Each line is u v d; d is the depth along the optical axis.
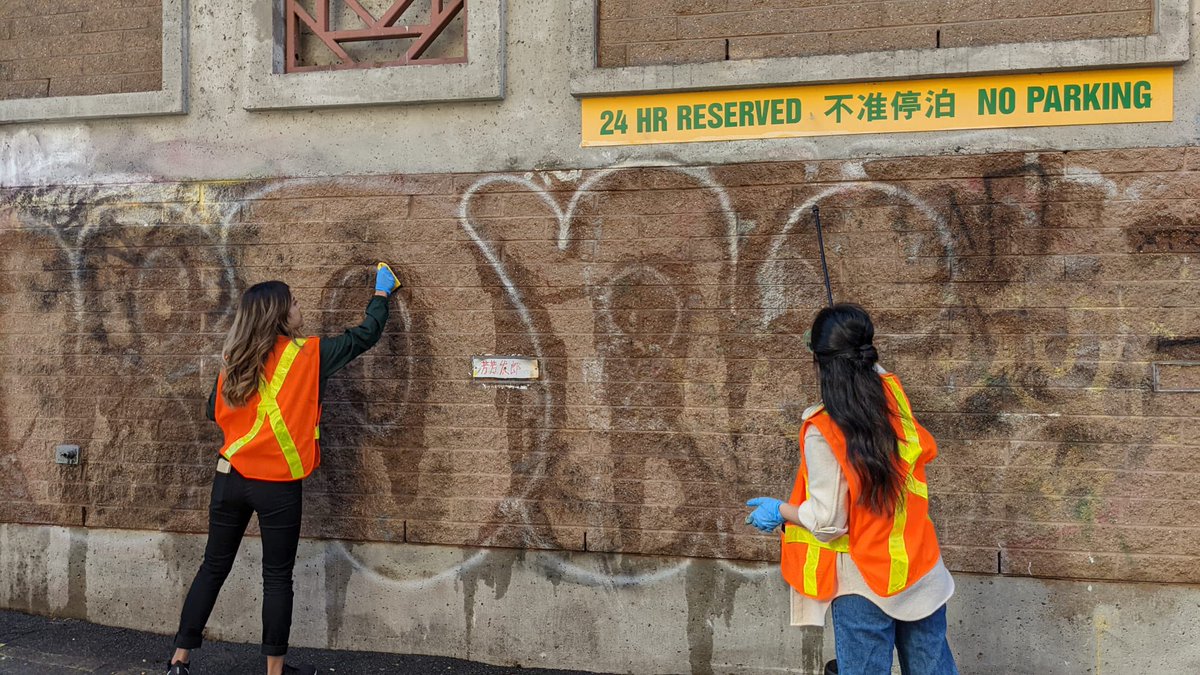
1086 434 3.65
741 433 3.91
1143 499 3.61
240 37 4.36
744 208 3.91
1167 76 3.60
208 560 3.78
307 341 3.80
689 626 3.96
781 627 3.88
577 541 4.04
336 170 4.28
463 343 4.15
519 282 4.10
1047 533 3.68
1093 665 3.65
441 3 4.32
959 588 3.73
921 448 2.78
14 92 4.70
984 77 3.72
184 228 4.43
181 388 4.44
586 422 4.04
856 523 2.67
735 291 3.92
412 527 4.19
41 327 4.59
